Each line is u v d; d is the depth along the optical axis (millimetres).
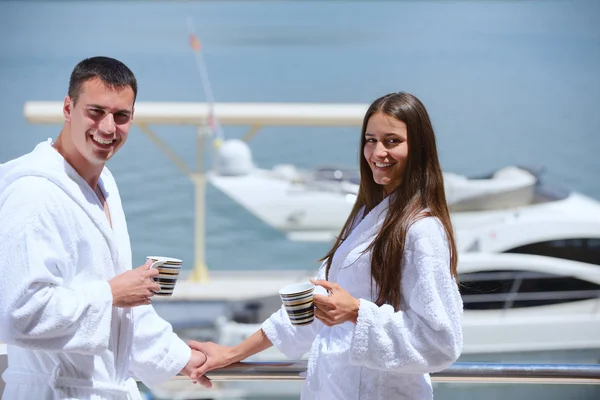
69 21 129125
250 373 3238
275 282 16969
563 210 15945
